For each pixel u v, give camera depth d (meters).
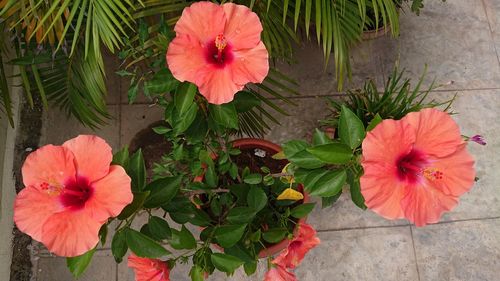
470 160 0.51
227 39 0.57
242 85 0.57
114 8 0.71
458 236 1.01
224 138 0.81
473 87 1.12
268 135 1.07
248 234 0.70
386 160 0.49
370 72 1.13
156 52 0.79
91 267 0.98
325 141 0.59
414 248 1.01
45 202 0.50
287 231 0.69
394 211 0.51
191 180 0.78
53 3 0.69
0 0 0.76
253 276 0.98
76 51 0.83
